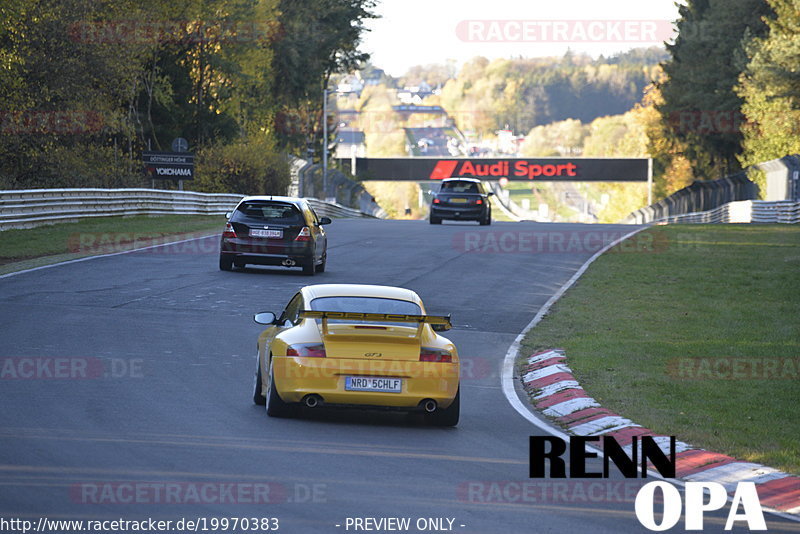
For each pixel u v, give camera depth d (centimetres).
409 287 8350
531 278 9175
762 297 8038
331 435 3631
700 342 6131
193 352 5250
